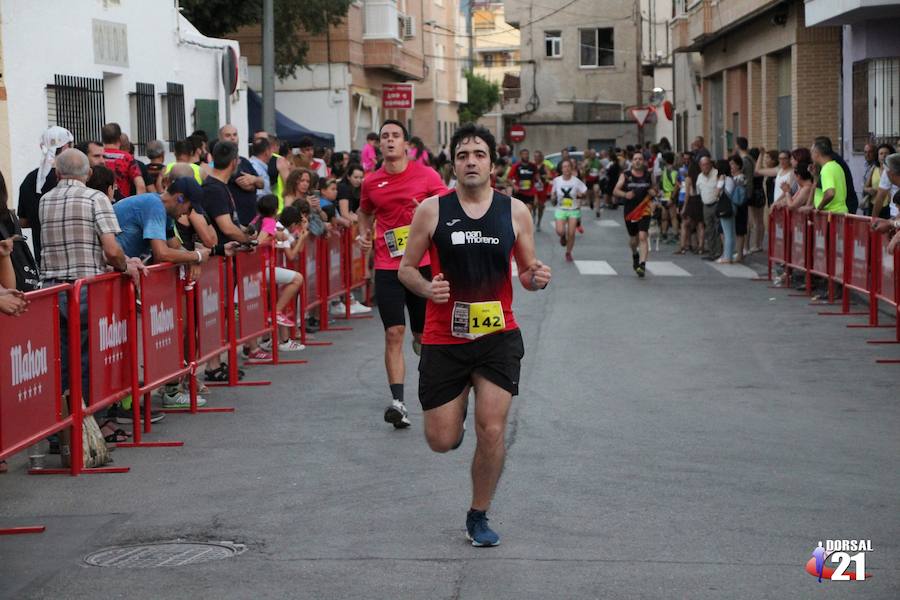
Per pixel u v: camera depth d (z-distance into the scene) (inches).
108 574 256.2
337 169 836.0
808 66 1115.9
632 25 2787.9
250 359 550.9
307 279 618.2
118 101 796.0
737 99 1469.0
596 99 2819.9
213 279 465.4
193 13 1186.0
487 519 277.1
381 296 404.8
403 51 1834.4
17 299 300.7
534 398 446.9
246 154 1063.0
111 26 773.9
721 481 324.5
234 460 361.4
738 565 254.5
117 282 374.6
